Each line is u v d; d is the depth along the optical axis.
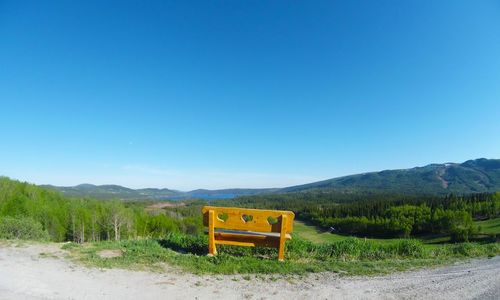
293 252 8.52
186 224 66.88
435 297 5.24
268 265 6.98
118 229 52.94
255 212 8.23
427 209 93.19
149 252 7.88
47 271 5.97
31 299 4.41
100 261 6.89
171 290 5.24
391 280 6.25
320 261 7.97
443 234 82.81
